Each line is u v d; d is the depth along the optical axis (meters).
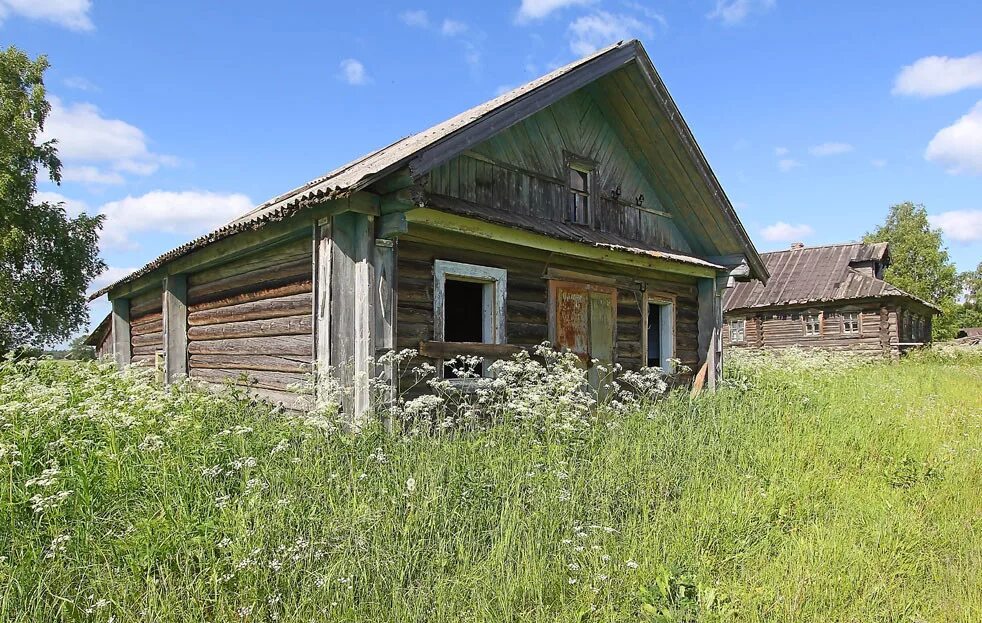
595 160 8.91
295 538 3.16
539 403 5.22
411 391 6.04
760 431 6.43
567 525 3.72
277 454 4.23
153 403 4.34
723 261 10.34
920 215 44.72
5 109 23.09
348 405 5.40
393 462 4.28
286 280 6.54
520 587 3.05
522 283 7.43
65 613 2.61
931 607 3.27
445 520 3.58
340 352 5.44
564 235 6.95
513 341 7.21
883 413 7.91
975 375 15.10
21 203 23.22
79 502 3.39
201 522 3.27
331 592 2.85
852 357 18.27
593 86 8.71
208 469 3.62
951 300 42.69
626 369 8.92
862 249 26.98
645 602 3.11
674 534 3.86
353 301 5.55
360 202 5.32
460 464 4.34
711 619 2.99
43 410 4.28
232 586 2.85
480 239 6.91
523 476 4.17
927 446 6.39
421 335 6.21
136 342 11.07
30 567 2.83
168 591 2.74
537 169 7.95
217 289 8.15
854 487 5.08
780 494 4.70
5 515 3.13
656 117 8.75
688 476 4.95
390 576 3.02
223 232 6.32
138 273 9.15
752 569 3.57
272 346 6.79
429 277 6.35
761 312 26.97
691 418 6.70
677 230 10.47
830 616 3.07
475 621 2.80
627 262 8.47
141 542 3.01
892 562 3.68
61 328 25.03
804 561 3.58
